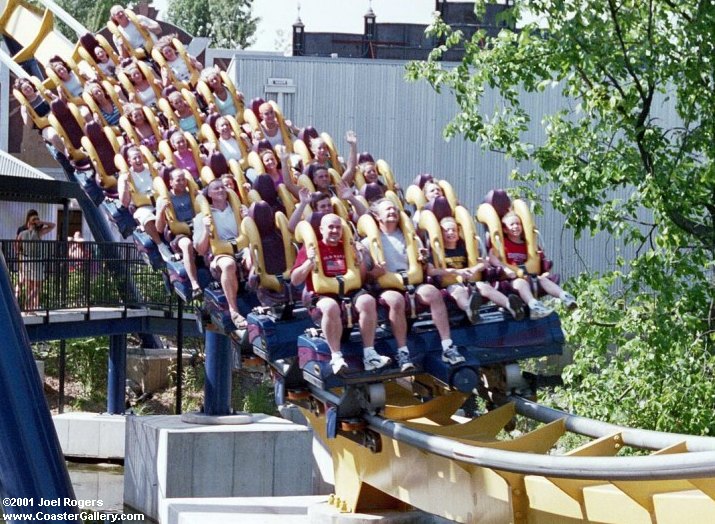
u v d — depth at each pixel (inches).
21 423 488.7
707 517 395.2
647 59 807.1
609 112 816.9
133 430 1036.5
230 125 918.4
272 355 614.2
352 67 1375.5
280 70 1370.6
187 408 1421.0
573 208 811.4
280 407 701.9
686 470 368.2
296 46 1815.9
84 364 1524.4
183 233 797.9
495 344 581.9
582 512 457.1
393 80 1376.7
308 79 1373.0
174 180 804.0
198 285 746.2
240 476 973.8
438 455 537.3
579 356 779.4
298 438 989.2
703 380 749.9
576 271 1342.3
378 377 563.8
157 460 978.1
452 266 584.4
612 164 802.8
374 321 549.3
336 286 555.8
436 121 1375.5
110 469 1227.2
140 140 979.9
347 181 753.0
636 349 753.0
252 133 924.0
